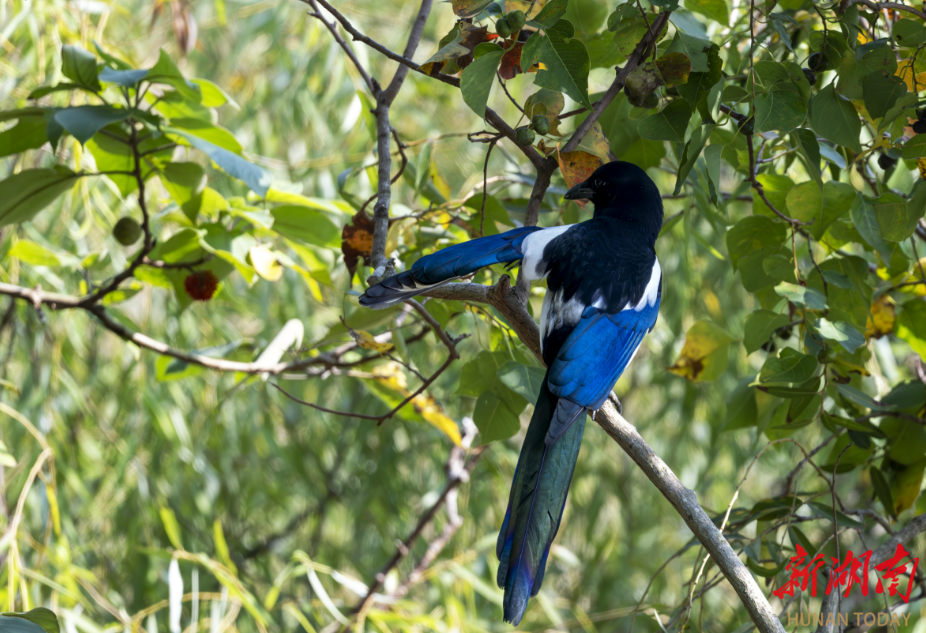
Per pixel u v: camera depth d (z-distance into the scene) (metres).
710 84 4.92
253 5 12.92
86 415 12.77
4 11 10.23
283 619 14.55
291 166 11.57
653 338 14.18
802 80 4.86
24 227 10.31
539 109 5.09
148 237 7.04
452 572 12.13
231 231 7.07
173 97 6.79
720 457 15.27
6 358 11.50
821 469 6.66
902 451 6.40
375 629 11.13
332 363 7.59
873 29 5.30
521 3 5.18
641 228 5.28
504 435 6.27
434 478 14.68
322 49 12.91
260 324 14.19
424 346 13.34
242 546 15.13
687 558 16.17
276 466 15.49
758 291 6.59
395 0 14.52
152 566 12.52
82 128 5.89
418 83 13.56
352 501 14.82
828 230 6.23
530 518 4.29
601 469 15.34
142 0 13.89
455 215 6.76
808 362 5.56
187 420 12.96
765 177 6.17
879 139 5.26
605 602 15.30
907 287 6.58
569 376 4.57
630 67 4.96
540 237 5.01
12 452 11.32
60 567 9.61
